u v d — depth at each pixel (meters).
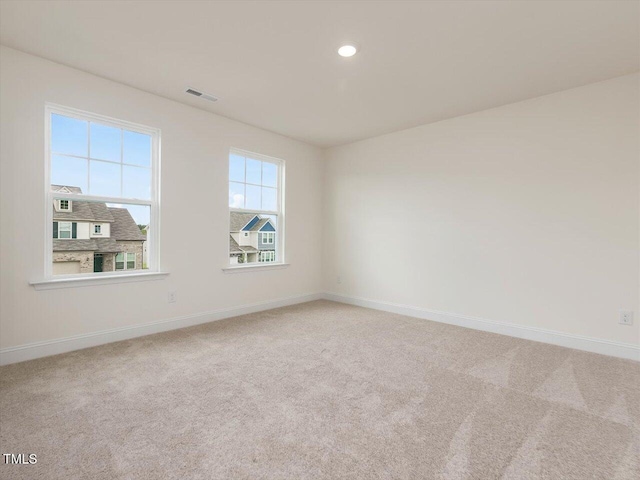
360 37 2.28
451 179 3.84
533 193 3.25
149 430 1.68
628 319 2.77
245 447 1.56
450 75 2.80
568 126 3.05
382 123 4.03
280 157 4.55
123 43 2.39
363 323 3.79
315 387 2.18
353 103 3.42
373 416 1.84
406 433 1.69
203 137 3.67
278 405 1.94
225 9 2.01
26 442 1.57
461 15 2.03
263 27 2.18
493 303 3.52
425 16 2.04
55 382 2.19
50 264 2.70
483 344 3.09
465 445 1.60
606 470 1.43
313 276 5.15
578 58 2.51
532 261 3.27
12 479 1.33
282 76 2.86
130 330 3.14
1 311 2.46
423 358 2.72
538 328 3.22
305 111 3.66
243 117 3.88
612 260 2.85
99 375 2.31
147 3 1.96
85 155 2.90
